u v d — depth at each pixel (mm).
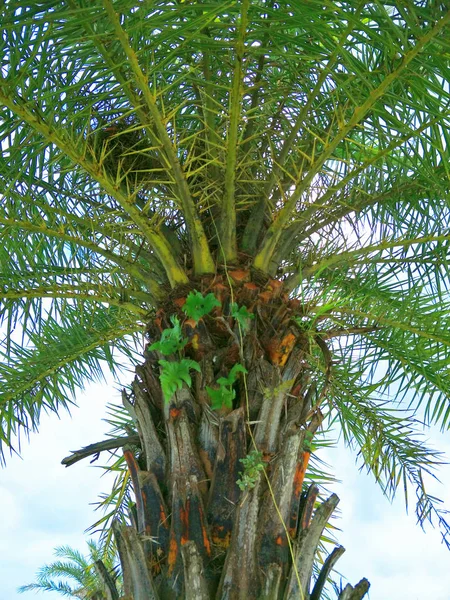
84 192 4703
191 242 4230
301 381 3975
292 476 3570
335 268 4793
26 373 5023
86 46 3270
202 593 3164
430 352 4934
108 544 5648
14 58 3057
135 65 3160
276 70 4738
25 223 4168
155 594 3314
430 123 3408
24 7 2992
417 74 3041
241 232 4469
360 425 5426
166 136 3602
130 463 3881
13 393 4961
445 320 4695
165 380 3709
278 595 3289
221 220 4094
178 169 3787
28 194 4148
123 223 4324
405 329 4703
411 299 4766
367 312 4789
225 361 3805
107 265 4594
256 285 3979
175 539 3443
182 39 3719
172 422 3686
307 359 4203
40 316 4805
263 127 4477
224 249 4074
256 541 3430
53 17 2729
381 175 4539
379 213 4855
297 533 3621
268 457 3609
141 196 4680
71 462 4082
